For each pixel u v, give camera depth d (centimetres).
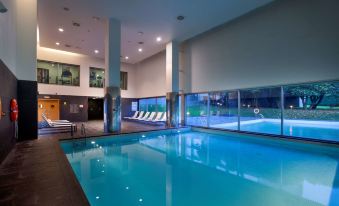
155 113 1217
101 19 711
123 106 1441
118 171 406
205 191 318
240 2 602
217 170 415
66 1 591
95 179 363
